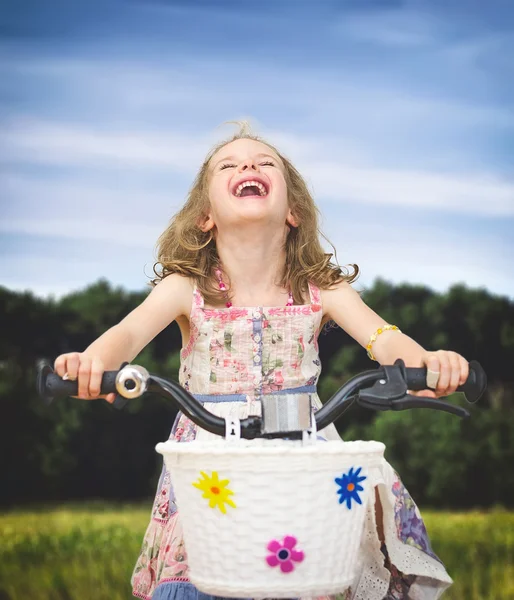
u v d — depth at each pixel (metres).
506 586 4.44
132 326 2.38
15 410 6.55
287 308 2.55
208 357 2.52
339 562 1.82
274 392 2.52
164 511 2.42
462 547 5.21
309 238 2.72
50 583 4.52
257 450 1.75
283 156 2.80
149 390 1.91
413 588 2.39
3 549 5.13
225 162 2.58
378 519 2.36
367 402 1.93
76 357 1.92
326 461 1.77
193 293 2.55
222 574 1.79
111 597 4.35
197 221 2.66
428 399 1.93
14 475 6.56
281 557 1.77
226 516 1.78
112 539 5.43
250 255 2.57
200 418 1.89
